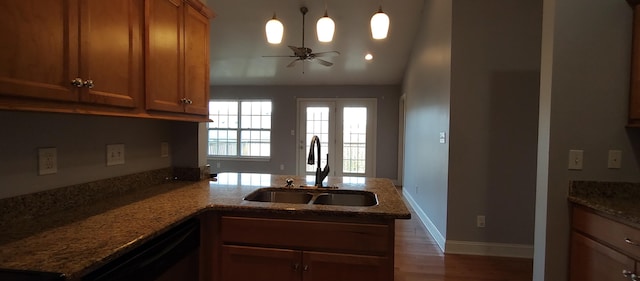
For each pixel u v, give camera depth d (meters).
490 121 2.79
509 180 2.80
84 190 1.47
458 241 2.89
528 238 2.80
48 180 1.31
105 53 1.17
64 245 0.94
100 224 1.16
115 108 1.23
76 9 1.05
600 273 1.45
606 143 1.64
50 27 0.96
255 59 5.83
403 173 6.17
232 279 1.54
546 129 1.71
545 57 1.73
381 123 6.73
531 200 2.78
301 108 6.94
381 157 6.74
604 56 1.63
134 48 1.33
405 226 3.74
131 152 1.79
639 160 1.62
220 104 7.22
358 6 4.25
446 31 2.98
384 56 5.53
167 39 1.57
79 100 1.06
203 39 1.94
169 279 1.24
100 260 0.85
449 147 2.85
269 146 7.08
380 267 1.44
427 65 3.84
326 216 1.46
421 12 4.25
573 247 1.65
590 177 1.65
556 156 1.67
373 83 6.71
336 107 6.84
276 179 2.28
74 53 1.04
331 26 2.28
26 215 1.21
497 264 2.66
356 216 1.43
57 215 1.28
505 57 2.75
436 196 3.28
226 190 1.85
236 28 4.85
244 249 1.52
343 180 2.31
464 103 2.81
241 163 7.17
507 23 2.74
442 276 2.44
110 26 1.20
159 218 1.25
